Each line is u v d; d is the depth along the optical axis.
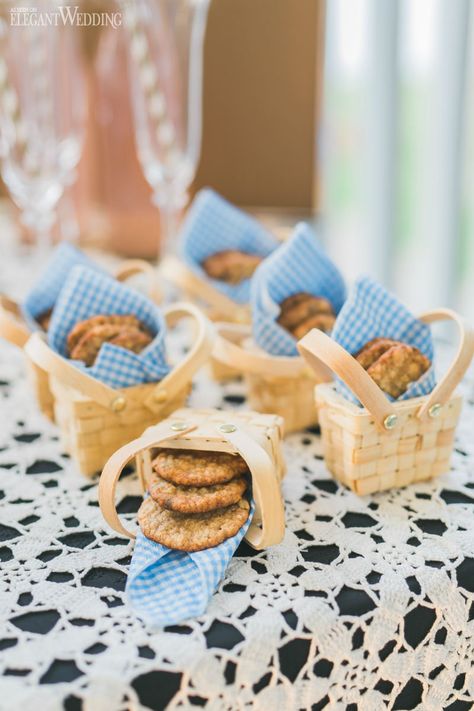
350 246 1.08
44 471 0.49
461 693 0.42
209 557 0.40
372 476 0.46
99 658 0.36
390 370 0.45
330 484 0.47
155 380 0.48
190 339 0.66
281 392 0.51
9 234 1.05
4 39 0.65
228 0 0.93
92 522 0.45
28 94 0.68
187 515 0.42
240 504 0.42
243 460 0.43
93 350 0.49
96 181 0.96
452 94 1.01
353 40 1.03
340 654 0.38
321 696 0.38
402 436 0.45
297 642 0.38
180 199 0.75
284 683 0.38
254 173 1.04
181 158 0.72
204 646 0.36
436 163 1.06
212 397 0.58
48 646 0.37
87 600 0.39
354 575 0.40
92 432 0.47
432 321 0.47
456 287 1.07
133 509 0.45
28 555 0.42
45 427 0.55
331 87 1.04
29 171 0.73
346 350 0.46
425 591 0.40
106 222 0.94
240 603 0.39
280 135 1.02
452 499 0.46
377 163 1.09
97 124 0.91
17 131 0.70
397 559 0.41
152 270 0.58
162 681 0.36
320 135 1.04
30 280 0.80
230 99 0.98
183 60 0.68
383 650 0.40
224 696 0.37
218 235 0.62
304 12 0.95
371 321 0.46
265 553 0.42
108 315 0.51
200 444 0.42
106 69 0.84
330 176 1.10
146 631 0.37
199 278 0.59
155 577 0.40
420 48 1.02
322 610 0.38
